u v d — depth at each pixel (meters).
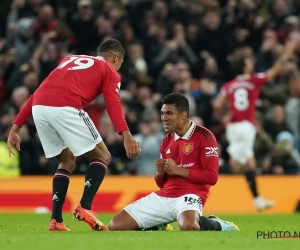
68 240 22.78
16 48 61.47
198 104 60.38
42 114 27.41
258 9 68.94
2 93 59.88
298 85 62.12
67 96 27.34
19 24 61.88
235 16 67.25
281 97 62.28
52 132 27.73
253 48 66.88
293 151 58.00
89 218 26.70
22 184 51.53
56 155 28.06
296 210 52.81
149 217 28.11
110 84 27.75
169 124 28.41
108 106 27.50
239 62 52.81
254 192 51.22
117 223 28.11
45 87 27.77
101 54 28.92
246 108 51.22
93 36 63.41
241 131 51.06
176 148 28.81
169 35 66.75
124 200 51.31
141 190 51.53
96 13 65.38
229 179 52.72
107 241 22.50
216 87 63.16
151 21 65.81
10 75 61.12
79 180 51.16
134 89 59.84
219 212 51.75
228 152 56.59
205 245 21.61
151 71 63.94
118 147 54.97
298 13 71.31
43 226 32.78
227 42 65.69
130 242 22.25
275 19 69.25
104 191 51.34
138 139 55.44
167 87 60.91
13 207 51.19
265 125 60.69
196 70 64.69
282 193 53.06
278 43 67.62
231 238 23.73
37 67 57.88
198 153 28.41
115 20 64.56
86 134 27.38
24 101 55.34
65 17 64.88
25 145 53.53
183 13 67.38
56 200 27.50
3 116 56.22
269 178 53.44
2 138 54.66
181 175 27.98
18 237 23.97
